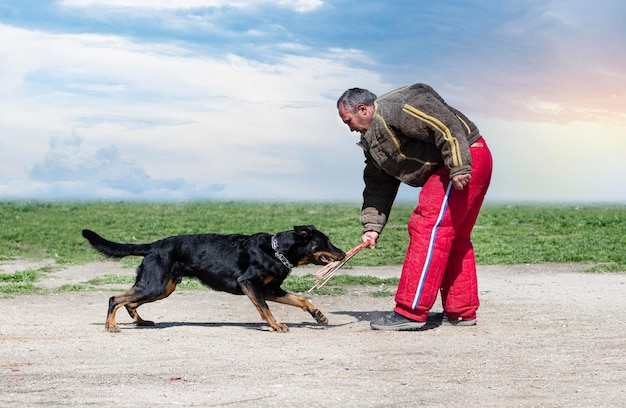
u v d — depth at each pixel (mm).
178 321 9430
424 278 8227
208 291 12453
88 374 6027
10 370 6195
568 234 24203
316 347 7297
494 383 5660
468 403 5086
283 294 8773
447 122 7840
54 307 10531
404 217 33125
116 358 6746
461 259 8562
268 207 47344
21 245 21141
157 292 8477
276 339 7828
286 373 6035
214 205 51031
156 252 8578
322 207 47094
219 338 7898
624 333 7914
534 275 14727
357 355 6836
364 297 11719
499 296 11430
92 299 11422
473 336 7863
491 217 32062
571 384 5617
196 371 6133
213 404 5051
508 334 7961
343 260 8578
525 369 6156
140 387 5543
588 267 16094
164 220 32125
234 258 8453
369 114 8203
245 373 6043
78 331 8383
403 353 6918
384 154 8219
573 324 8602
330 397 5238
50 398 5215
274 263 8367
